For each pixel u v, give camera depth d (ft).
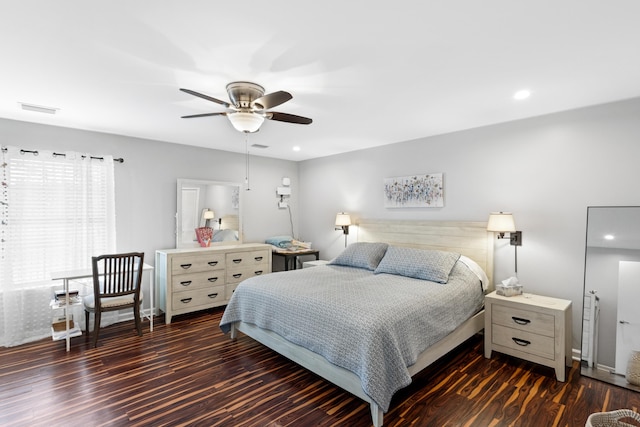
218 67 6.84
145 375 8.59
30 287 10.98
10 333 10.44
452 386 8.16
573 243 9.77
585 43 5.90
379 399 6.45
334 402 7.45
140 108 9.59
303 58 6.47
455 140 12.41
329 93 8.37
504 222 10.34
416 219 13.73
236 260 14.75
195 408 7.16
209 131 12.39
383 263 11.91
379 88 8.05
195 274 13.47
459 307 9.44
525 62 6.68
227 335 11.50
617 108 9.00
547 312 8.68
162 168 14.12
